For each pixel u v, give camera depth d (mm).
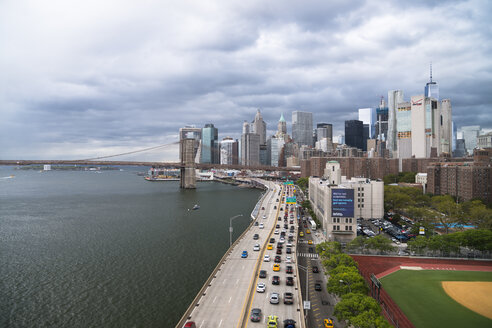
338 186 149500
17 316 83500
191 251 137125
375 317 61750
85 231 176375
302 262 111188
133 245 147125
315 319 71688
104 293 96250
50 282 104750
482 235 116625
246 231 153125
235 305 76125
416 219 183625
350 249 122375
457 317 72875
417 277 96625
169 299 92188
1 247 145375
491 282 92688
